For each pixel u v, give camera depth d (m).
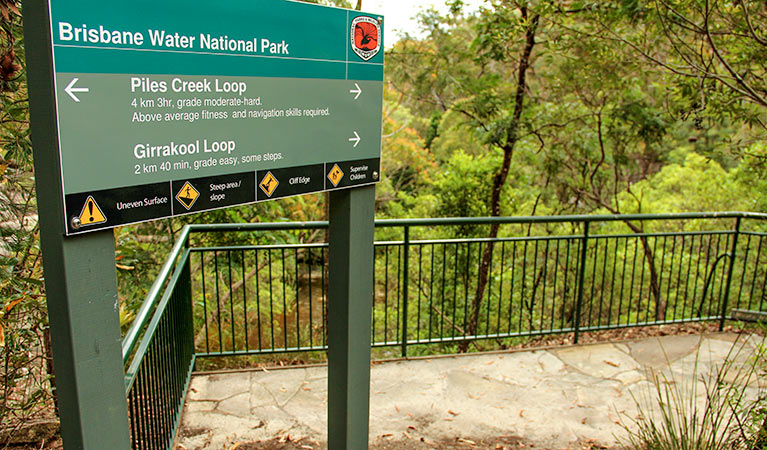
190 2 1.73
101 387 1.65
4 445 3.44
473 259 10.42
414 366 4.41
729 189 11.34
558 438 3.51
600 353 4.68
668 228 12.12
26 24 1.42
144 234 5.61
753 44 4.03
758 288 8.58
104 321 1.63
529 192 12.35
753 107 4.27
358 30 2.33
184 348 3.84
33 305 3.01
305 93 2.16
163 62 1.68
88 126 1.51
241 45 1.90
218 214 6.15
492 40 6.97
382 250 11.45
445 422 3.66
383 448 3.37
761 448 2.71
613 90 7.75
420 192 16.17
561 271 11.38
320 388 4.02
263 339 9.31
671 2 4.24
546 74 8.43
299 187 2.21
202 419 3.61
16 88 2.84
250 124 1.98
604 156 9.84
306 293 13.12
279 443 3.39
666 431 3.23
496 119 8.74
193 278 7.32
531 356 4.61
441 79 8.16
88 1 1.47
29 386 3.58
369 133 2.49
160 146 1.71
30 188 3.07
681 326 5.33
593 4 4.86
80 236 1.54
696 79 4.60
